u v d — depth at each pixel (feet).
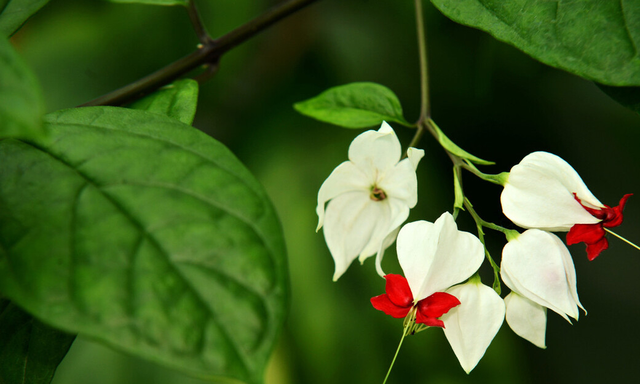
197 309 1.24
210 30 1.91
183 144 1.31
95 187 1.28
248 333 1.24
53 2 1.94
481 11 1.40
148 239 1.26
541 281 1.40
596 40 1.36
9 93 1.20
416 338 1.77
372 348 1.76
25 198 1.27
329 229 1.50
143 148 1.30
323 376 1.75
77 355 1.77
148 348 1.23
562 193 1.40
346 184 1.49
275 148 1.85
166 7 1.91
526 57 1.88
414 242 1.41
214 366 1.23
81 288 1.24
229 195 1.28
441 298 1.40
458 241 1.40
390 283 1.41
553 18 1.38
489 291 1.41
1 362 1.38
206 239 1.26
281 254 1.27
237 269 1.26
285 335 1.77
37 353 1.38
